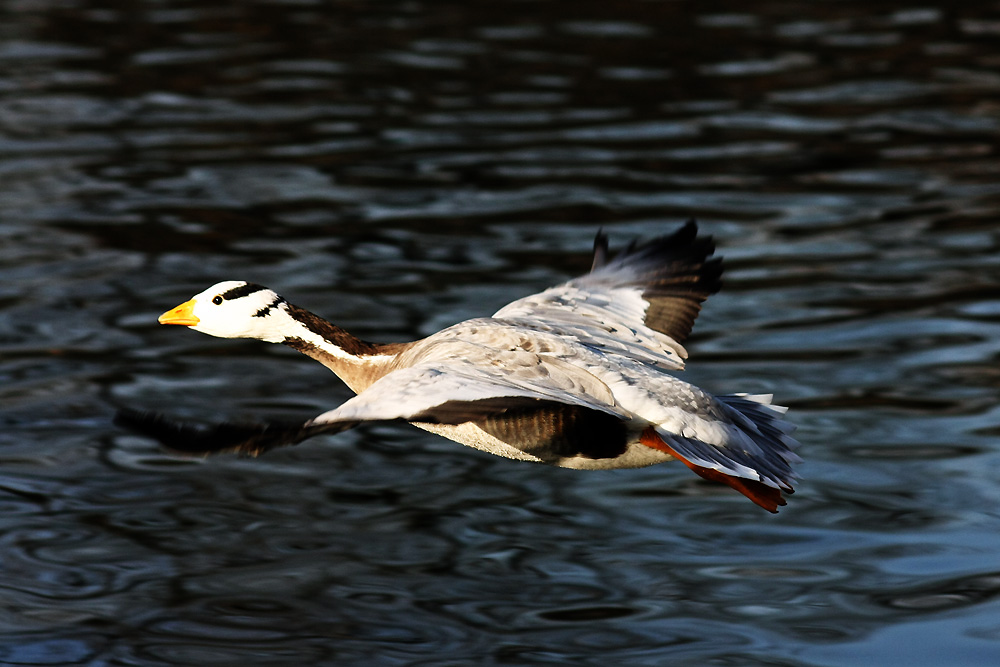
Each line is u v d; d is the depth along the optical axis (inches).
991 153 826.2
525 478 503.2
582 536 456.4
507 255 677.9
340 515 470.0
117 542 446.3
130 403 532.7
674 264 389.4
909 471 481.4
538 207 743.7
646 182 781.3
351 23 1133.7
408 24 1131.9
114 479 486.6
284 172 795.4
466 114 900.0
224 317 394.0
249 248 685.3
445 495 487.5
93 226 711.1
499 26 1123.3
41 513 460.4
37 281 642.2
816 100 934.4
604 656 387.9
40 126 871.1
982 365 556.4
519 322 362.0
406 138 854.5
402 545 449.1
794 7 1195.9
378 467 509.7
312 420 281.3
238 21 1139.9
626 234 699.4
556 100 930.1
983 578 415.2
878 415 519.5
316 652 391.2
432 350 340.2
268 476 499.2
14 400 533.3
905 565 426.6
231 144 842.2
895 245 689.6
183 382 556.1
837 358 568.7
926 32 1106.1
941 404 526.9
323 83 964.0
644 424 328.2
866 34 1101.7
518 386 309.6
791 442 341.4
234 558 439.5
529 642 395.9
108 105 914.7
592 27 1124.5
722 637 394.6
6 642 390.3
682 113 906.7
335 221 723.4
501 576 430.3
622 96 941.2
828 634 392.8
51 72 989.2
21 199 745.0
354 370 386.3
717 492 488.4
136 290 636.1
